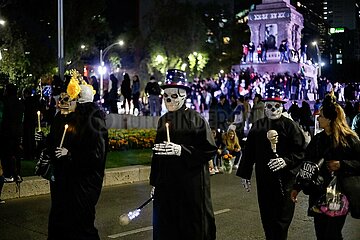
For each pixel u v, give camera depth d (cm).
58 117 638
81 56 4681
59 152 591
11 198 1039
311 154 572
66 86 635
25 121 1347
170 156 573
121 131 1828
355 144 548
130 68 6053
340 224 550
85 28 4494
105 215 921
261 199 669
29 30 4122
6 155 1046
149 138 1830
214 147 581
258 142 673
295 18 4053
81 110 613
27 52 4119
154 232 582
